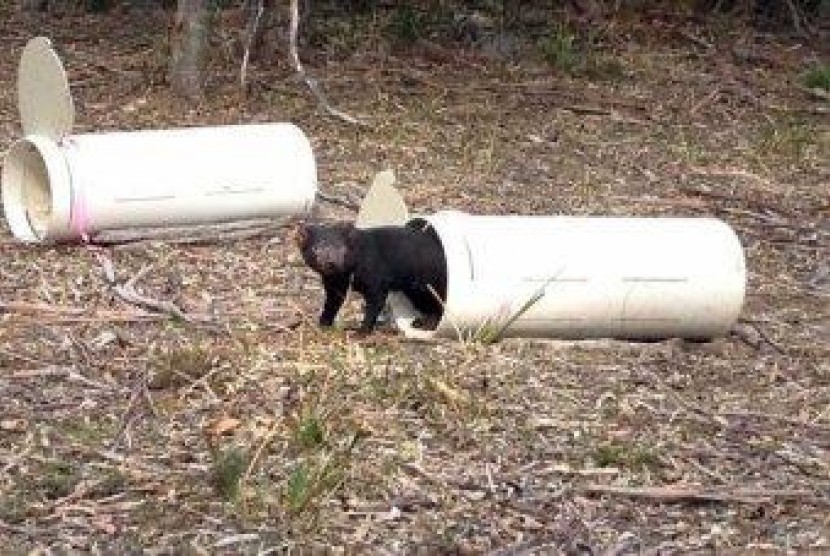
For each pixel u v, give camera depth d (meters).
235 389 7.20
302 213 9.98
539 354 7.93
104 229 9.39
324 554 5.86
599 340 8.22
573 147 12.94
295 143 10.01
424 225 8.20
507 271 7.93
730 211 11.44
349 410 7.03
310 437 6.64
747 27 17.38
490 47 15.68
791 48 17.00
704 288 8.20
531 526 6.18
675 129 13.75
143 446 6.67
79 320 8.11
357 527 6.08
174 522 6.03
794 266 10.23
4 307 8.23
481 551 5.94
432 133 12.94
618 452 6.80
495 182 11.74
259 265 9.28
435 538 6.02
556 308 8.00
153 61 14.27
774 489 6.61
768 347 8.44
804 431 7.29
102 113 12.93
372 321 7.98
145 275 8.97
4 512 6.04
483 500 6.37
